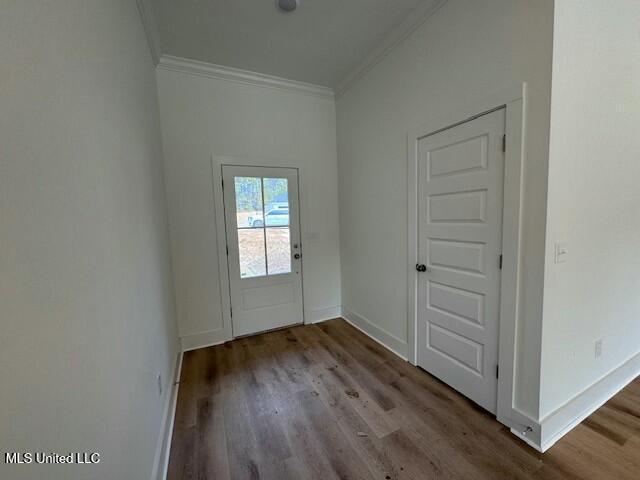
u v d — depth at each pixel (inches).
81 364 26.2
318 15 79.7
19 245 18.8
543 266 54.9
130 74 56.4
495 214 63.4
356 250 123.0
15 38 19.4
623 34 62.4
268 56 100.0
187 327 108.9
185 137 104.3
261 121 116.8
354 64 106.6
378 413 71.0
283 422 69.1
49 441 20.5
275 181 121.5
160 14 77.3
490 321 66.6
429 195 81.7
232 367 95.5
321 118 128.5
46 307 21.4
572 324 61.9
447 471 54.6
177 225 105.2
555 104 52.0
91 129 33.2
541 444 57.6
